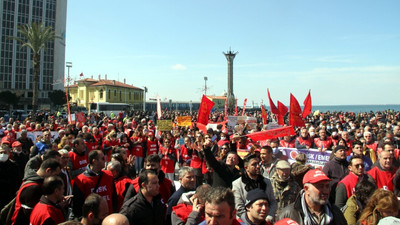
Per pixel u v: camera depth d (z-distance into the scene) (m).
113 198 5.91
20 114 45.12
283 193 5.29
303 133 11.06
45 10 87.44
